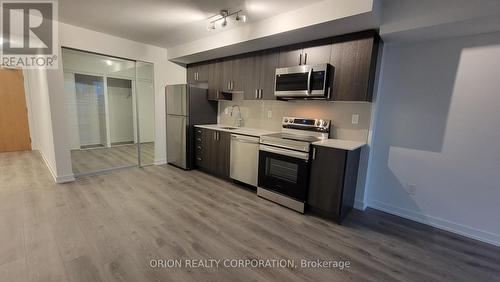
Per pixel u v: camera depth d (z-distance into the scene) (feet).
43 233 6.83
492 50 6.89
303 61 9.26
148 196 9.86
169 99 14.29
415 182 8.54
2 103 16.49
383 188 9.30
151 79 14.14
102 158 14.66
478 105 7.21
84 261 5.73
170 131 14.56
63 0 7.66
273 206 9.36
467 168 7.52
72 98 12.68
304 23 7.59
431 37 7.60
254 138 10.47
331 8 6.96
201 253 6.25
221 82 13.01
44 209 8.32
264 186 10.02
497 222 7.16
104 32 11.25
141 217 8.04
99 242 6.52
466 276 5.78
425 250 6.79
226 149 11.96
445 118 7.79
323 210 8.39
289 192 9.12
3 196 9.30
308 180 8.66
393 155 8.95
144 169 13.75
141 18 9.20
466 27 6.61
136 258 5.93
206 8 8.08
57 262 5.65
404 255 6.52
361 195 9.39
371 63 7.70
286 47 9.77
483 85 7.09
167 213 8.41
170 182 11.71
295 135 10.27
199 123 13.94
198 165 13.87
